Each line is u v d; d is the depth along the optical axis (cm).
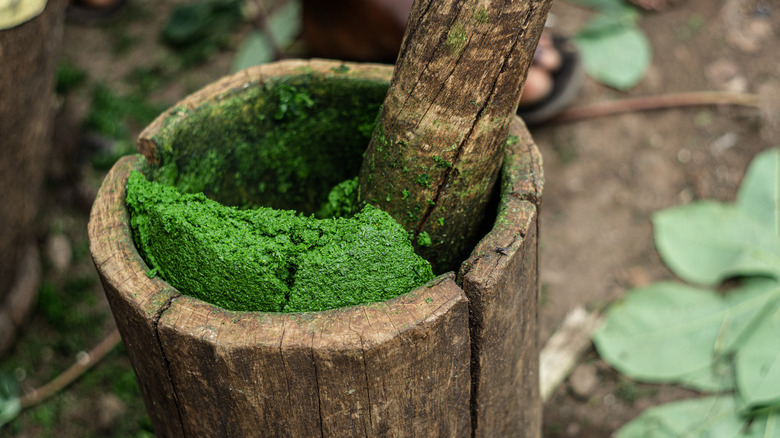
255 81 151
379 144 131
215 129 151
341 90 155
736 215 275
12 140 209
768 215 277
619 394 248
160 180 144
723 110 321
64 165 302
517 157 140
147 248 133
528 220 127
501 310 128
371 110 157
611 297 273
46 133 232
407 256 126
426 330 116
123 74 345
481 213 140
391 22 257
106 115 318
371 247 125
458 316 119
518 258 127
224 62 354
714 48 342
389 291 125
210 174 156
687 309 255
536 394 179
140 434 244
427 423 134
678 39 347
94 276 283
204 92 147
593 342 260
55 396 254
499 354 138
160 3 383
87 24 371
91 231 129
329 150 168
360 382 118
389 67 155
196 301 119
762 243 268
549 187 305
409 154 127
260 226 128
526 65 119
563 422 243
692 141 315
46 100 222
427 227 134
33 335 269
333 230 127
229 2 361
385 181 132
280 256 124
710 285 275
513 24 113
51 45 208
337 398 121
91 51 356
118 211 132
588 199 301
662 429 229
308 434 127
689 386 246
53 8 199
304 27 287
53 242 288
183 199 132
